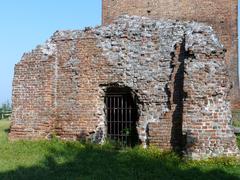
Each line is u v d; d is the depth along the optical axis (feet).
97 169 32.68
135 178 30.12
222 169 33.55
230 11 82.84
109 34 44.24
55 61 45.85
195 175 31.42
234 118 73.31
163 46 42.09
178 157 38.14
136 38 43.27
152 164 34.96
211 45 39.06
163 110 41.29
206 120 37.65
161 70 41.81
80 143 43.32
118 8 88.84
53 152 39.65
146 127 41.81
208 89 38.06
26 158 36.78
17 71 46.68
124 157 37.55
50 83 45.29
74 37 45.50
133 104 43.96
